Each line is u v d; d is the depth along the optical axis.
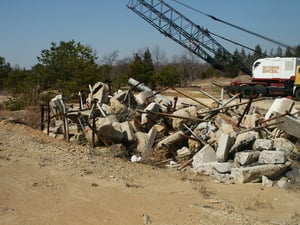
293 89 36.38
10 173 8.80
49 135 14.61
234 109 16.20
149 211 7.06
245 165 10.30
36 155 10.37
